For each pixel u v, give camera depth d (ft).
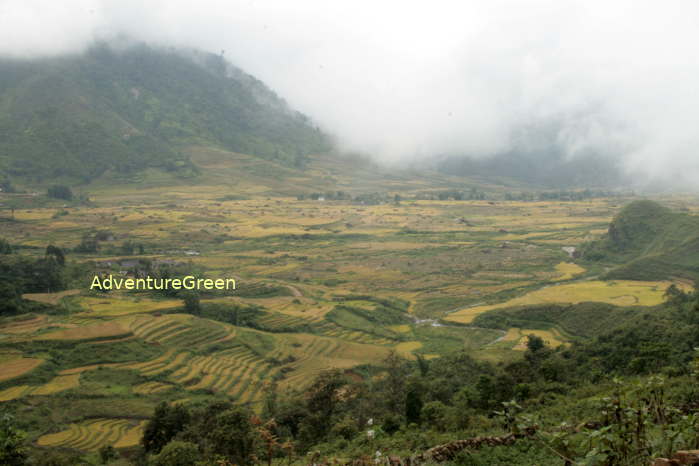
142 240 579.89
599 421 67.15
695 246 418.92
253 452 123.44
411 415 140.26
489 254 551.18
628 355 183.93
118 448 185.78
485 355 258.16
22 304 310.65
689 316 203.82
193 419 179.52
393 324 362.12
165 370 254.06
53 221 644.27
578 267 483.10
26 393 221.87
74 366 250.16
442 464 67.92
